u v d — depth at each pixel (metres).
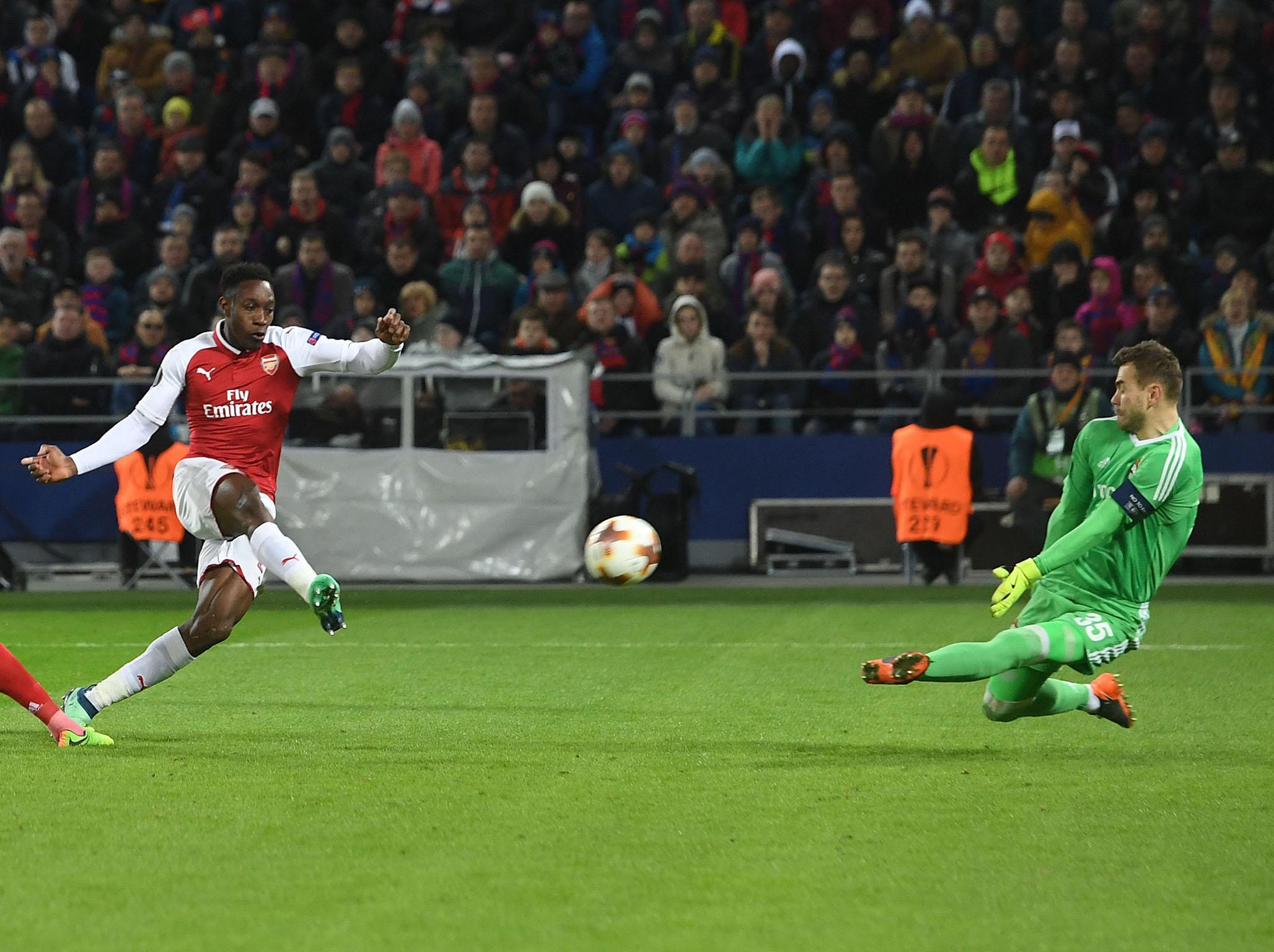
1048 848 17.75
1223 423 56.56
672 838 18.20
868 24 69.12
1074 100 66.25
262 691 30.16
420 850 17.67
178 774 21.91
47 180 69.06
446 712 27.52
